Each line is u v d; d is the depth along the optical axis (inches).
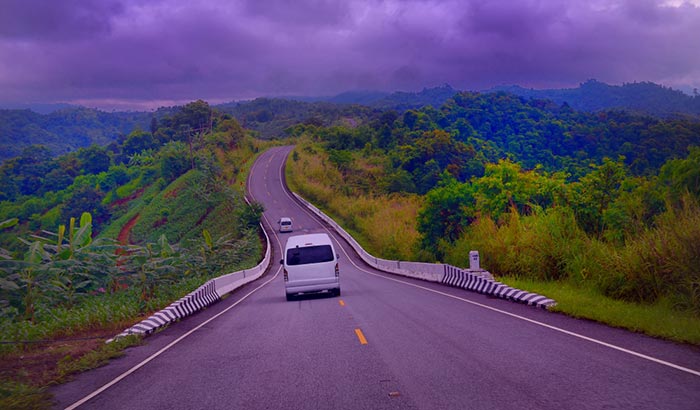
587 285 615.8
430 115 5713.6
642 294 534.0
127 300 713.0
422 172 3654.0
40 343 488.1
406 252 1653.5
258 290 1027.9
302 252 766.5
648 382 254.1
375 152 4439.0
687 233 503.2
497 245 889.5
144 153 4611.2
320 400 252.7
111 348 430.3
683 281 487.8
